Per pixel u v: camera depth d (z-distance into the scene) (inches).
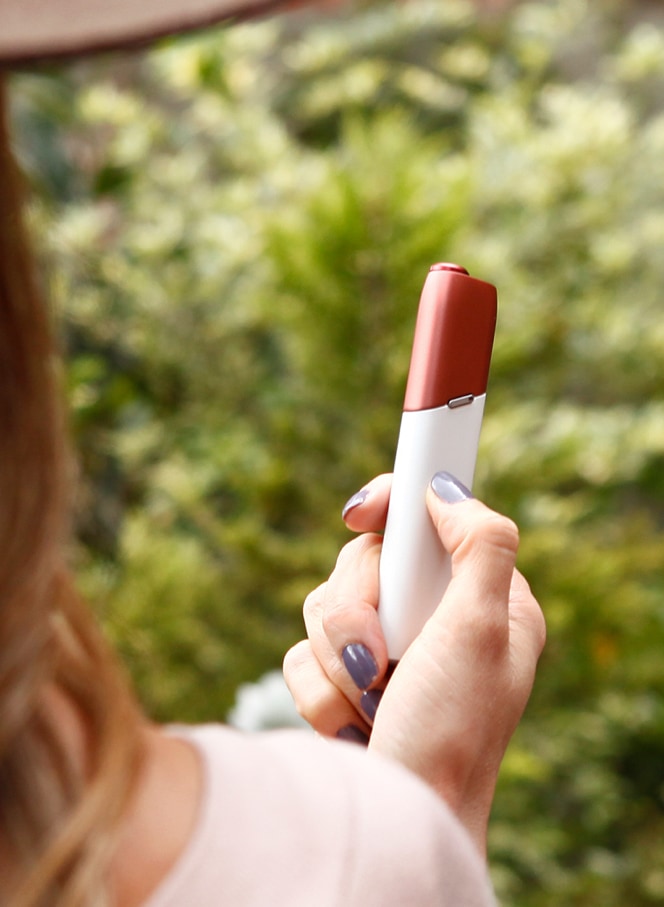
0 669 9.6
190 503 80.5
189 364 91.4
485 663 17.4
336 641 19.6
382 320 76.6
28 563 9.8
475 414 19.3
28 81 64.2
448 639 17.4
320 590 21.3
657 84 116.6
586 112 100.2
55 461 10.1
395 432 78.5
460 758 17.3
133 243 93.2
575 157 98.0
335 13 120.2
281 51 119.8
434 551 19.0
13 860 9.8
